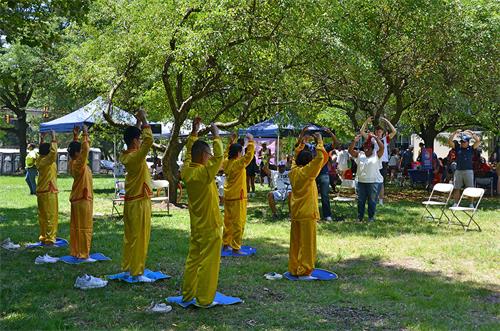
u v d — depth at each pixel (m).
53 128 17.27
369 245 9.20
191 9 12.82
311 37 11.92
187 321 5.23
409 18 15.80
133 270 6.62
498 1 16.45
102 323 5.18
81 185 7.74
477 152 18.61
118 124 14.40
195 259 5.69
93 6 14.37
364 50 14.78
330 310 5.65
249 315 5.43
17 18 9.64
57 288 6.35
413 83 16.52
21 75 28.47
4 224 11.23
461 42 15.79
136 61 14.41
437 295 6.27
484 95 16.98
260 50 11.99
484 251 8.67
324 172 11.97
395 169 24.11
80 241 7.79
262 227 11.08
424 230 10.72
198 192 5.55
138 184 6.59
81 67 15.51
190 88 15.06
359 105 18.33
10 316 5.36
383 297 6.16
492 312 5.68
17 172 34.34
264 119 17.45
